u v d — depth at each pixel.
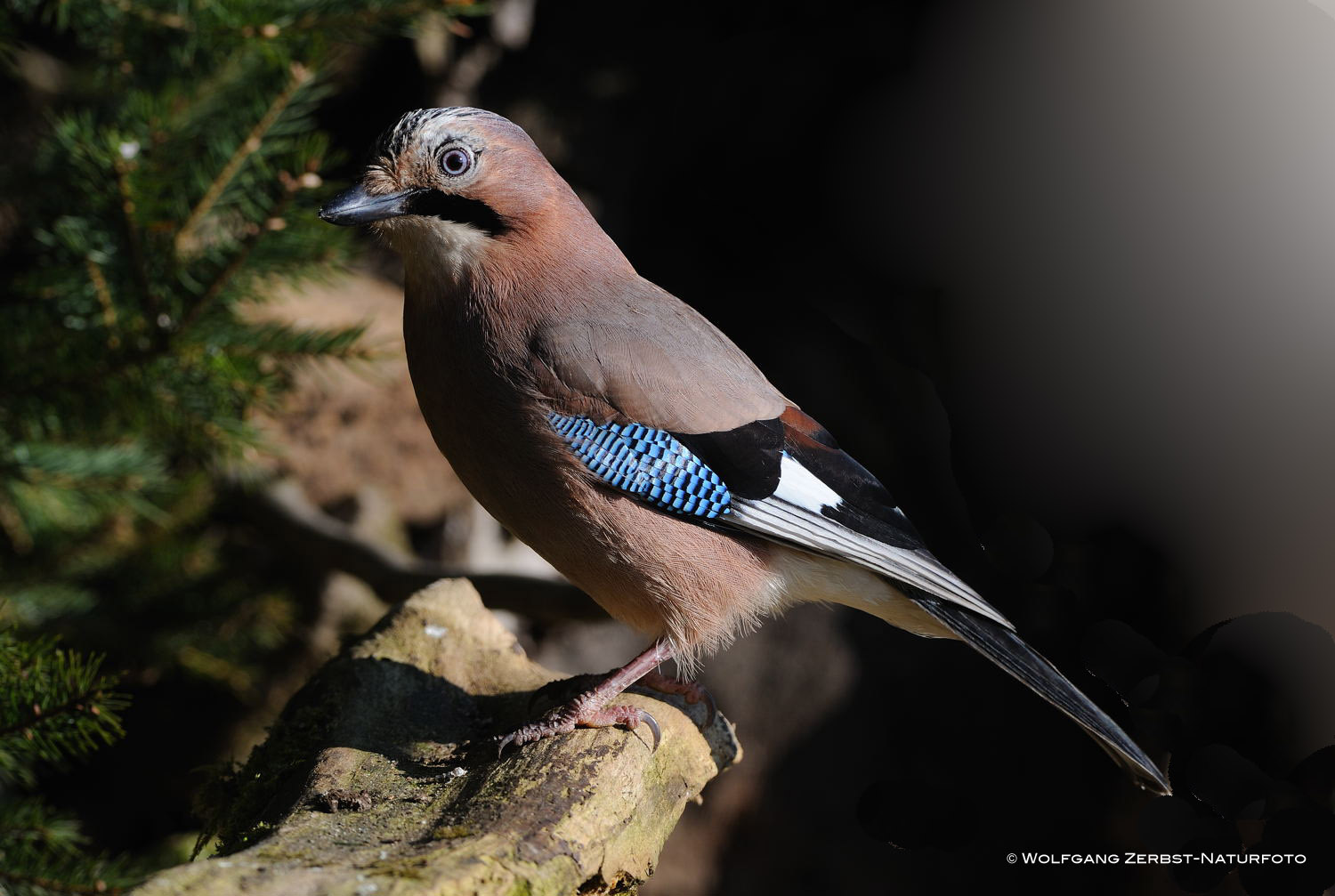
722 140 6.98
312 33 7.05
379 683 5.64
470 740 5.34
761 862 9.92
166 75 7.79
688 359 5.72
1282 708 3.99
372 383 10.45
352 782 4.92
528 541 5.89
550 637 10.97
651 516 5.62
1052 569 4.17
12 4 7.61
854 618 10.53
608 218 11.40
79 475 7.30
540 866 4.18
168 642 9.60
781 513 5.73
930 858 9.88
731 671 10.39
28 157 9.97
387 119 12.06
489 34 12.02
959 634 5.80
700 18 11.28
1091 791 9.98
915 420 8.86
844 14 5.77
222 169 6.95
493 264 5.68
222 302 7.06
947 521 8.66
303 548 10.16
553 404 5.56
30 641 7.95
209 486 9.84
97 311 6.93
